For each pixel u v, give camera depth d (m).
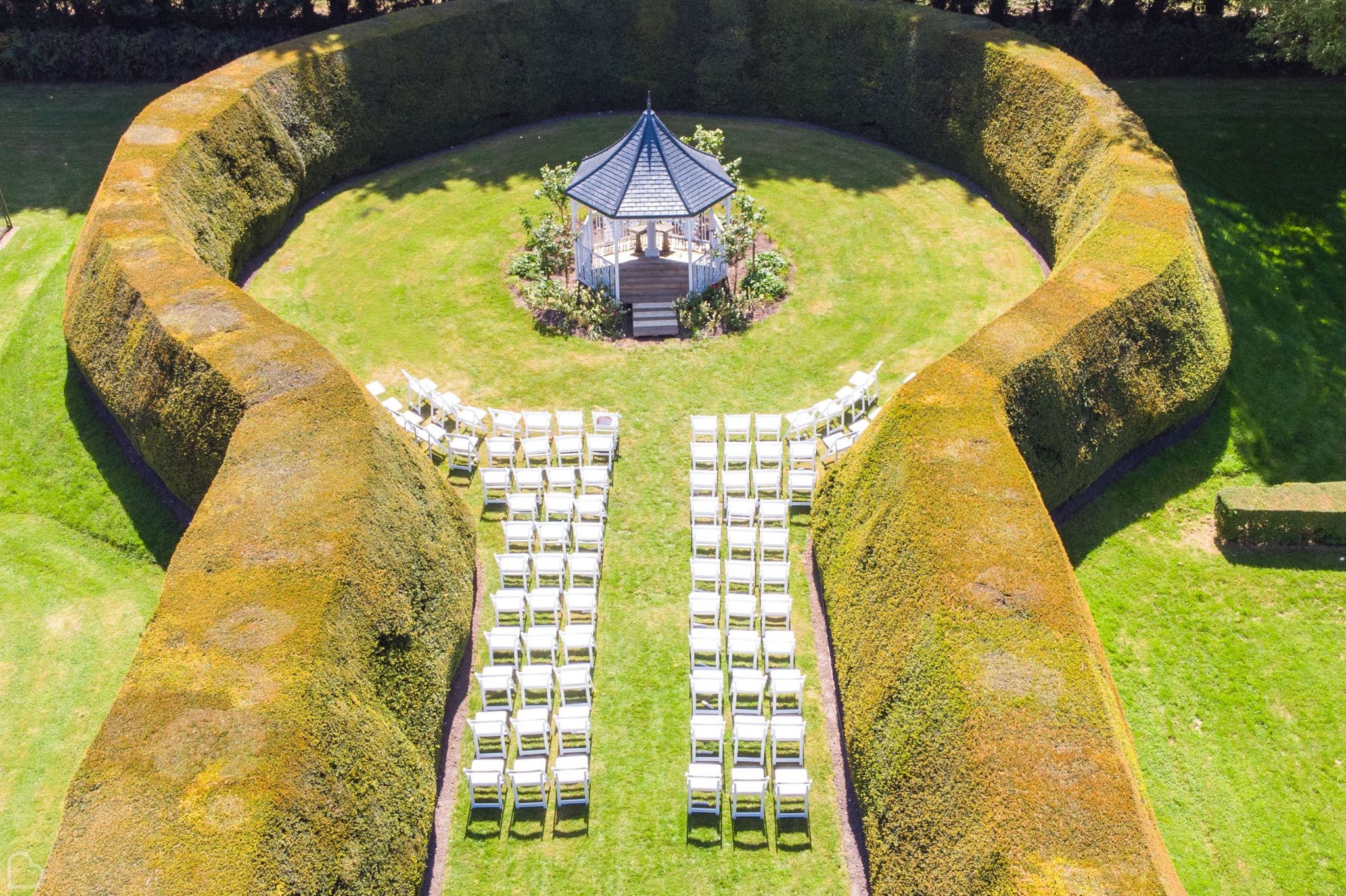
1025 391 22.38
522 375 29.03
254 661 16.08
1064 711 15.40
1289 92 39.38
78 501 25.27
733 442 26.84
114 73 43.97
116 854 13.64
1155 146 31.06
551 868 17.64
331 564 17.75
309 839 14.48
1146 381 25.00
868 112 40.66
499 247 34.69
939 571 17.78
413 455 22.19
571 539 24.14
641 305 31.41
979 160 37.00
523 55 41.50
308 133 36.84
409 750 17.50
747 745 19.55
